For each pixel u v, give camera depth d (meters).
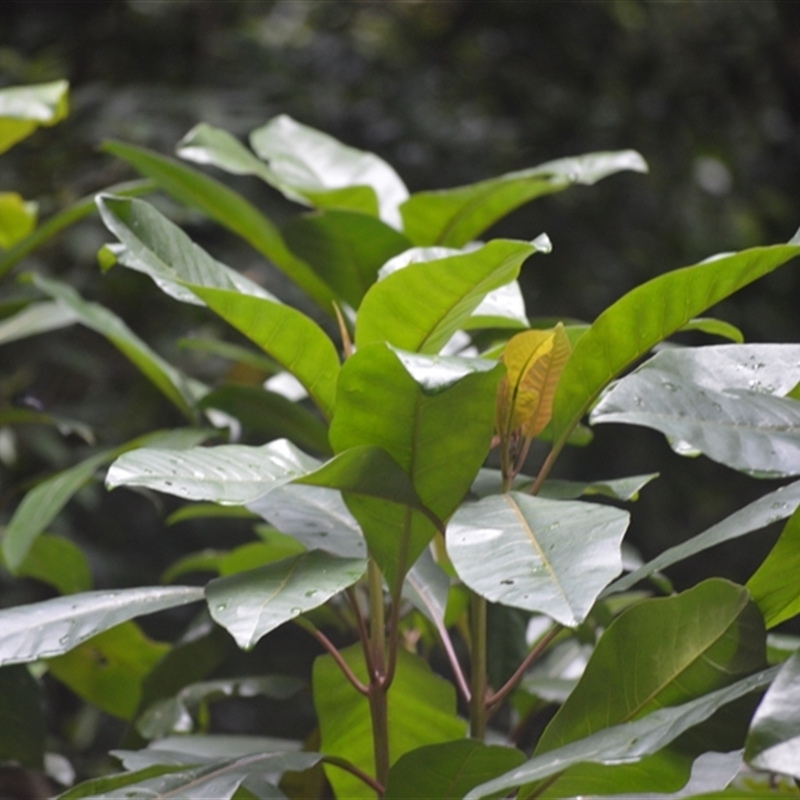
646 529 4.94
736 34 6.04
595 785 1.34
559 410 1.44
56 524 3.72
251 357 1.90
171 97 4.28
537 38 5.85
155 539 4.22
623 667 1.36
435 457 1.37
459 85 5.66
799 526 1.34
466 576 1.26
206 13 5.19
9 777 2.75
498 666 1.74
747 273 1.39
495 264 1.34
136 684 1.88
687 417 1.32
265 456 1.36
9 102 1.96
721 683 1.35
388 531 1.40
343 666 1.46
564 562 1.25
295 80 5.18
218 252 4.11
